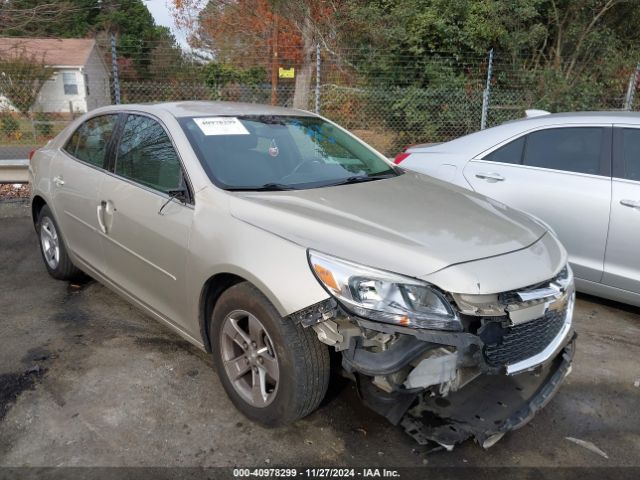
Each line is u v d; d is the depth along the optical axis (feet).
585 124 14.65
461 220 9.54
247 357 9.25
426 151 17.71
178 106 12.30
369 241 8.32
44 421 9.50
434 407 8.66
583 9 38.47
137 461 8.64
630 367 12.01
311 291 7.97
